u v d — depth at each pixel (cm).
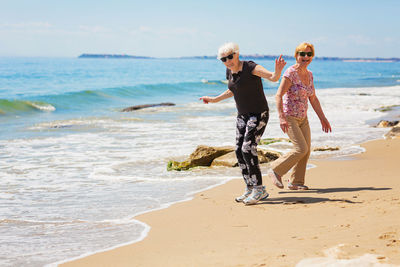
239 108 545
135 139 1190
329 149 980
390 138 1138
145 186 684
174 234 432
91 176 765
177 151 1011
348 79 6369
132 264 351
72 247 410
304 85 572
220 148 884
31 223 497
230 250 361
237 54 517
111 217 513
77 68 8606
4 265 366
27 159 930
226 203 554
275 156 881
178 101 2769
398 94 3048
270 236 397
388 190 559
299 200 535
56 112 2069
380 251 315
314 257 313
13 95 2944
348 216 441
